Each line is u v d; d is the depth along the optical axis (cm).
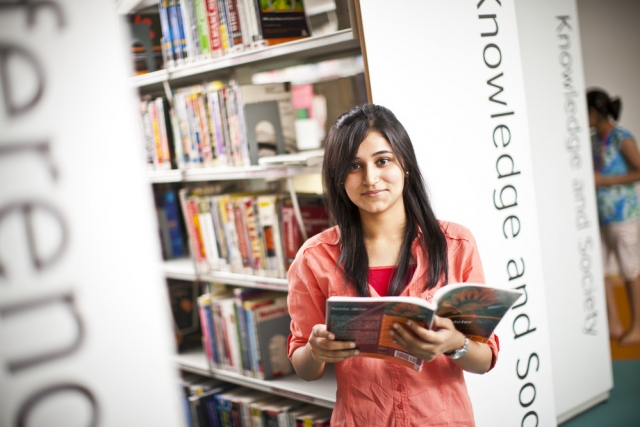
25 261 122
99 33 132
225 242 307
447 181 227
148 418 137
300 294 176
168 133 327
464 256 167
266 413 294
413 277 164
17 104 121
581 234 343
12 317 120
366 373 167
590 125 417
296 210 268
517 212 253
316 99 309
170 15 306
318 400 266
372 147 159
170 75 307
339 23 267
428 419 163
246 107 276
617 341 438
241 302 299
